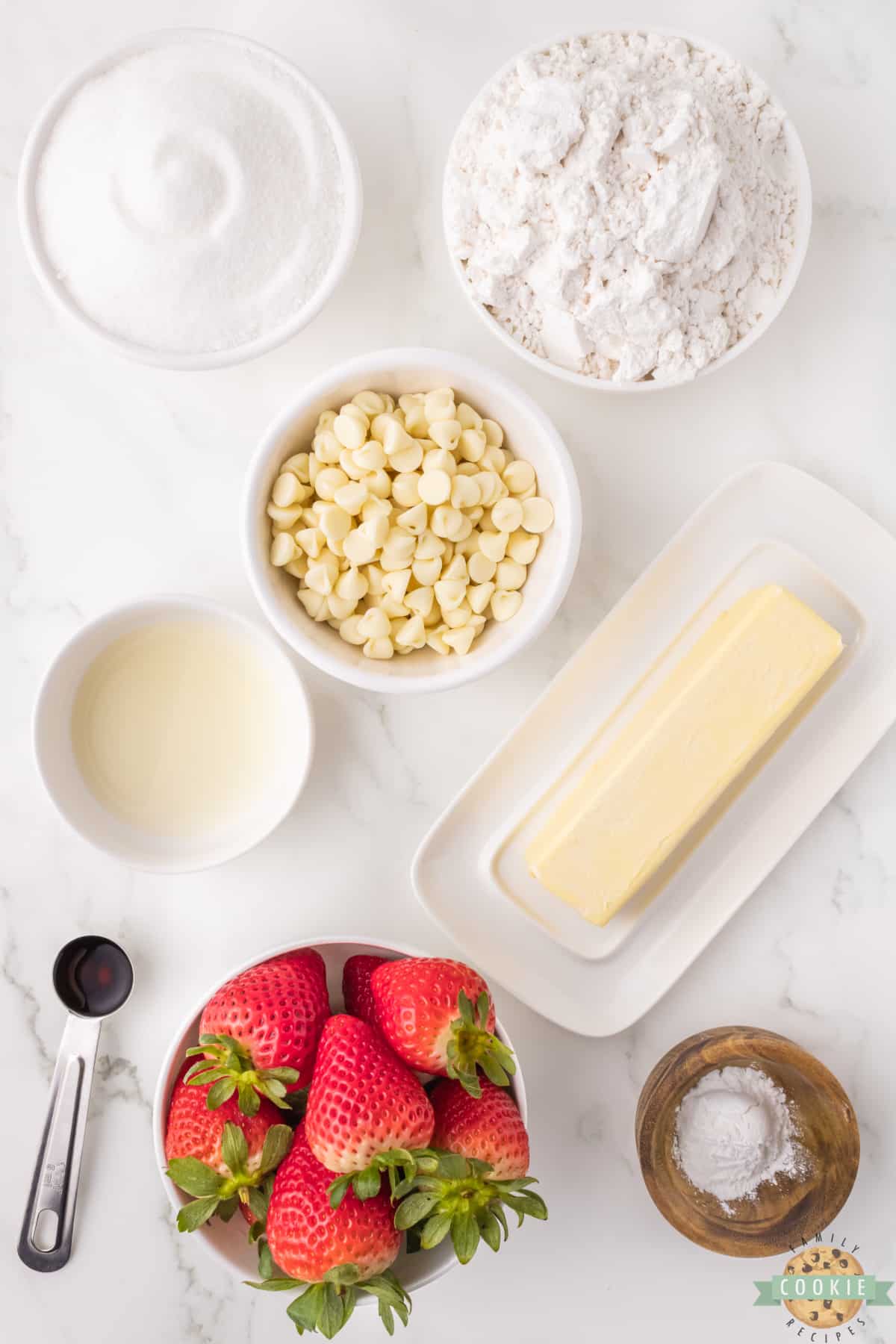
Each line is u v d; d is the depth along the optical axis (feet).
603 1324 3.67
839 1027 3.70
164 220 3.11
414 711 3.64
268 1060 2.79
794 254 3.30
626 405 3.61
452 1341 3.65
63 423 3.58
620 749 3.41
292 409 3.10
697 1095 3.40
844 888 3.70
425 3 3.49
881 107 3.58
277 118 3.23
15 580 3.61
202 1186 2.64
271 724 3.51
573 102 3.01
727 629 3.37
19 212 3.23
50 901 3.63
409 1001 2.75
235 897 3.63
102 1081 3.60
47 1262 3.52
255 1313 3.61
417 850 3.48
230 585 3.61
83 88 3.24
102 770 3.48
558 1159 3.65
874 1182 3.69
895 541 3.47
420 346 3.59
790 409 3.62
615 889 3.27
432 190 3.55
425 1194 2.46
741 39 3.55
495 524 3.21
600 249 3.08
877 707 3.57
